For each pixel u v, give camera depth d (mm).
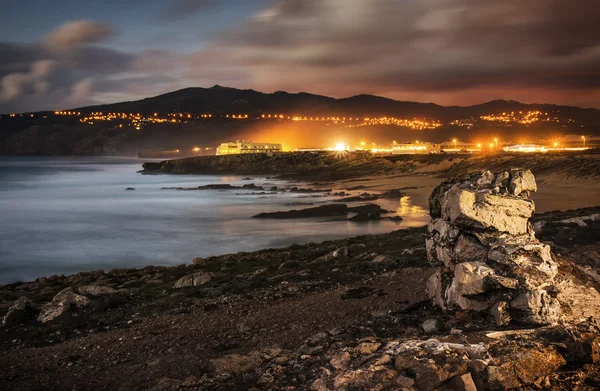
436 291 10914
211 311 15555
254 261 26703
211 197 92875
